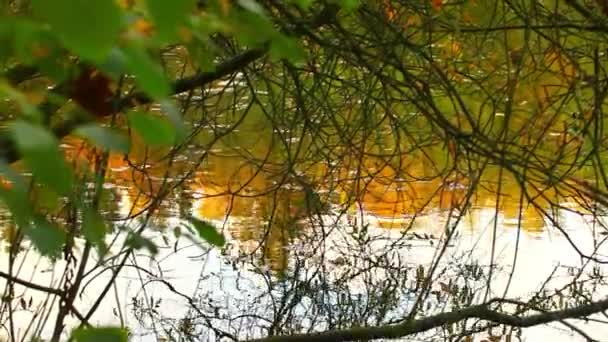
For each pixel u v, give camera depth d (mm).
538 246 10297
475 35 6680
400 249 9852
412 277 9258
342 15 5945
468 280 9180
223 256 9242
